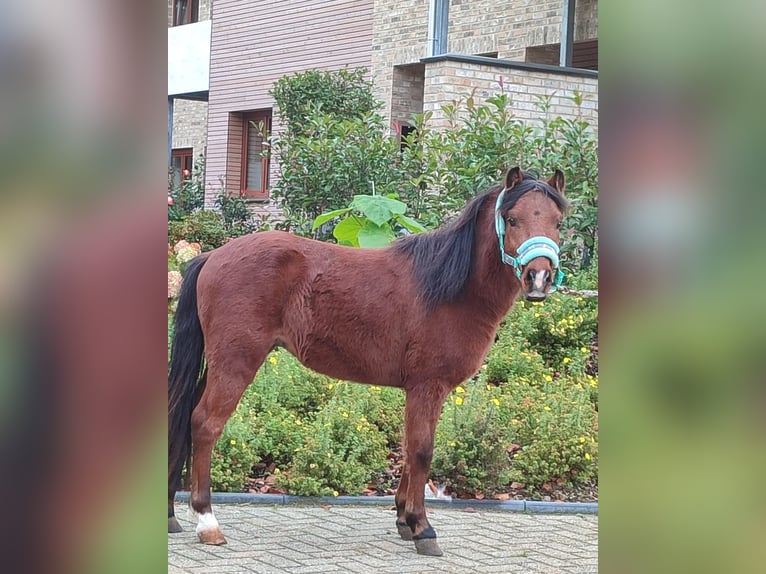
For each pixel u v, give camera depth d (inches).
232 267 192.5
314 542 199.6
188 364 196.5
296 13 709.9
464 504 239.0
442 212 375.6
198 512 194.5
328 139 436.5
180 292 200.4
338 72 579.8
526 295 173.6
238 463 238.4
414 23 614.5
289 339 195.9
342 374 199.2
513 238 177.2
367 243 328.2
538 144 388.2
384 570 181.5
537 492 250.8
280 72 727.7
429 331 190.7
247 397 264.2
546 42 546.3
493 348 316.8
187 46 826.2
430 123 446.0
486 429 246.5
